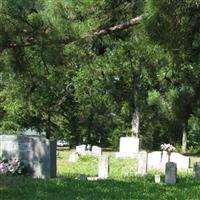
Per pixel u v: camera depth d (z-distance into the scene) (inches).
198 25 614.2
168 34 616.4
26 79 773.3
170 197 574.2
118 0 666.8
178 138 2568.9
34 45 654.5
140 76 2026.3
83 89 2249.0
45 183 644.7
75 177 812.0
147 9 588.7
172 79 1605.6
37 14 626.2
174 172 709.3
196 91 1337.4
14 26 624.4
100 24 672.4
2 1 605.0
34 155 804.6
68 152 1877.5
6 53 687.7
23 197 542.3
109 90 2240.4
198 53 715.4
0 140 820.0
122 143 1595.7
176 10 580.7
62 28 641.6
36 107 2172.7
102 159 883.4
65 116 2554.1
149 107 2144.4
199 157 1884.8
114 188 620.4
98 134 2706.7
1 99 2194.9
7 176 727.1
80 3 656.4
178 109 1315.2
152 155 1258.6
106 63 1815.9
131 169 1151.0
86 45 694.5
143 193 592.1
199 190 633.6
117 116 2610.7
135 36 684.1
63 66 726.5
